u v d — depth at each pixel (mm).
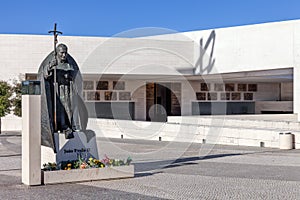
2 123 31688
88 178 9492
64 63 10680
